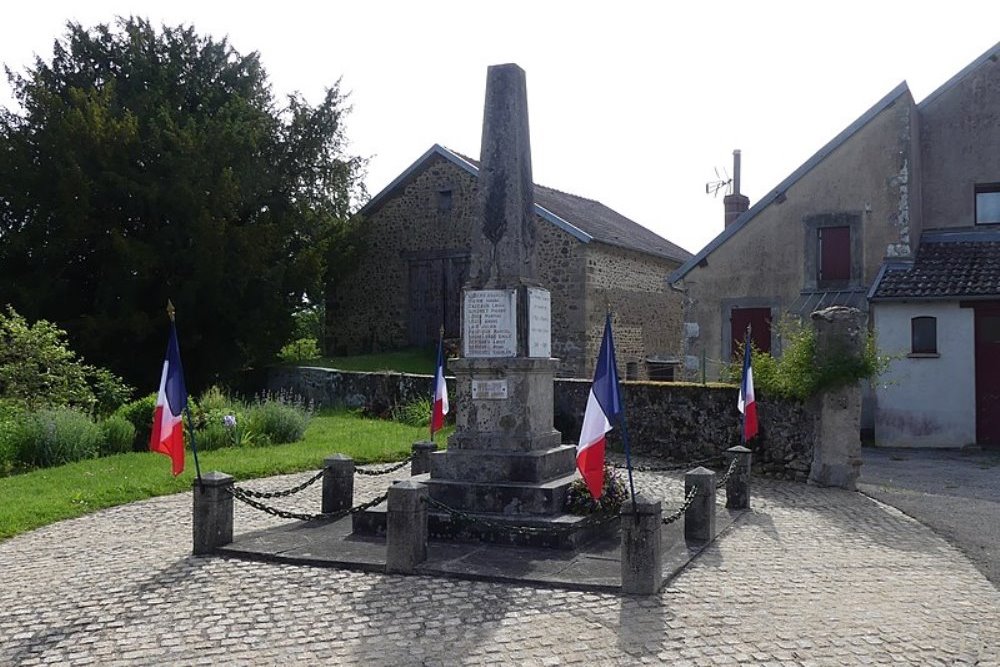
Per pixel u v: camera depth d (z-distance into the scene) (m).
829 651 5.46
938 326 16.94
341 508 9.71
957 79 18.78
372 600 6.53
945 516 9.88
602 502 8.34
